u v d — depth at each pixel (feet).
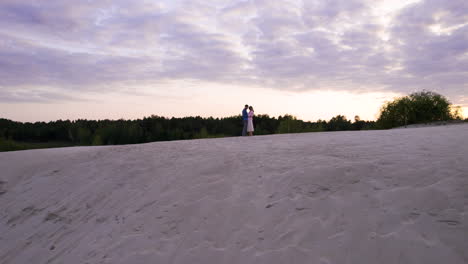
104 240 15.38
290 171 18.13
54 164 35.17
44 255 16.52
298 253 10.68
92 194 23.07
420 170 15.17
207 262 11.56
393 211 11.76
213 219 14.44
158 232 14.55
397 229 10.68
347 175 16.02
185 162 25.26
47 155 41.65
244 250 11.66
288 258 10.59
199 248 12.48
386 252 9.79
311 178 16.40
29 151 47.26
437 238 9.87
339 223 11.76
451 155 17.58
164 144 38.96
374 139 28.91
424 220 10.87
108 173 27.07
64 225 19.51
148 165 26.86
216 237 13.00
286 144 29.99
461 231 9.96
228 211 14.78
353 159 18.99
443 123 60.23
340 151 22.47
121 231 15.74
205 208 15.62
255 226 13.05
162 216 16.03
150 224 15.53
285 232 12.07
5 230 21.47
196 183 19.45
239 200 15.61
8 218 23.25
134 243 14.06
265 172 18.94
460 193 12.15
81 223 18.95
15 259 17.30
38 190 27.43
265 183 17.07
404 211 11.64
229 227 13.48
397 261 9.39
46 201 24.50
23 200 25.94
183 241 13.29
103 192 22.85
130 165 28.14
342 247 10.46
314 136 39.68
